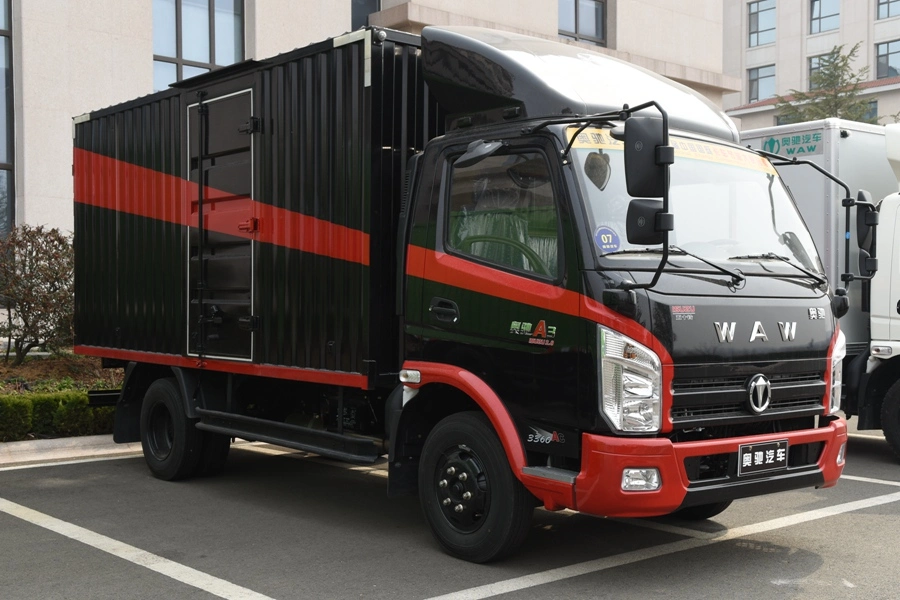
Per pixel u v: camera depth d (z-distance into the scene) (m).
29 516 7.02
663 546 6.12
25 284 12.07
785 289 5.62
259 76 7.23
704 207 5.63
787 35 50.25
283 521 6.88
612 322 4.97
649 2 23.42
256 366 7.22
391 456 6.03
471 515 5.68
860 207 6.99
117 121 9.10
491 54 5.79
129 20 16.23
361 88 6.25
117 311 9.12
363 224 6.20
